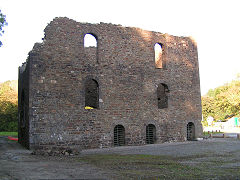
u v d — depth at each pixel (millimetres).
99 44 21938
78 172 10320
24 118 21672
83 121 20406
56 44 20297
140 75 23500
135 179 9133
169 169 11148
